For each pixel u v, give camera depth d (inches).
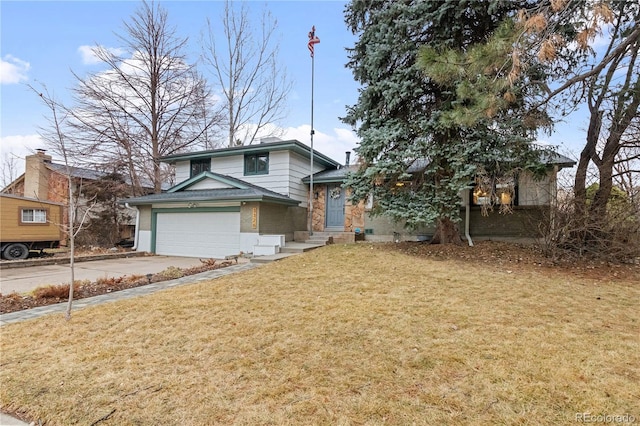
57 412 89.8
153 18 621.3
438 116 292.0
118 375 107.8
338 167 593.6
